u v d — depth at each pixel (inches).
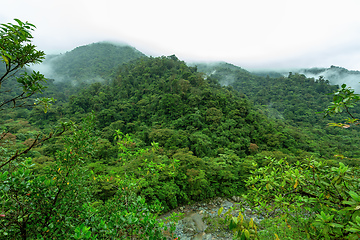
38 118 2130.9
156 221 113.6
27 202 109.1
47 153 1037.2
